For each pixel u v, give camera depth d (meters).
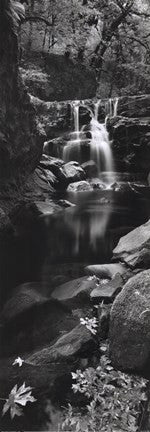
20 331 4.02
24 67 17.84
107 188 13.83
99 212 10.24
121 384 2.95
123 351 3.18
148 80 22.03
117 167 16.08
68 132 16.78
